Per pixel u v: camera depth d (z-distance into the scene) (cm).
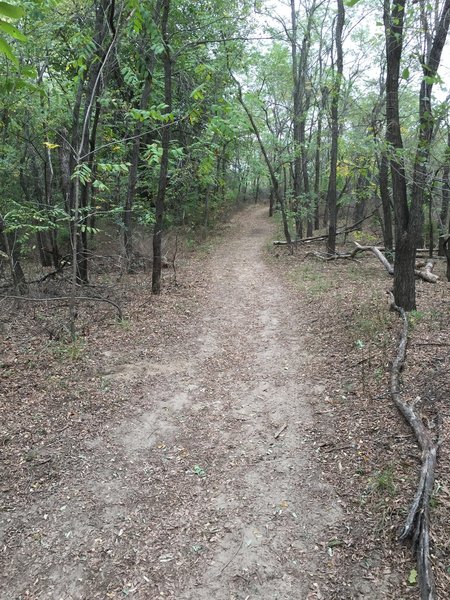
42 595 314
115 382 634
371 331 737
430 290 1027
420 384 537
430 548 317
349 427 496
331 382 611
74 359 698
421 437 429
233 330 875
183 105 1202
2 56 489
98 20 988
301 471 439
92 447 486
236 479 434
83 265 1165
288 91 2491
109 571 332
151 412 564
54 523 379
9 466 446
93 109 1169
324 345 747
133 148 1275
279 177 2869
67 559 343
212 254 1905
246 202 4478
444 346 629
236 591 314
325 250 1820
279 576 324
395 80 701
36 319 902
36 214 1010
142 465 459
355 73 1553
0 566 337
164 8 939
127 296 1098
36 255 1695
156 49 830
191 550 350
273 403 579
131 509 396
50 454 469
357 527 358
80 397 585
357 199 1967
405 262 799
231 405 581
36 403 564
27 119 1035
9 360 684
